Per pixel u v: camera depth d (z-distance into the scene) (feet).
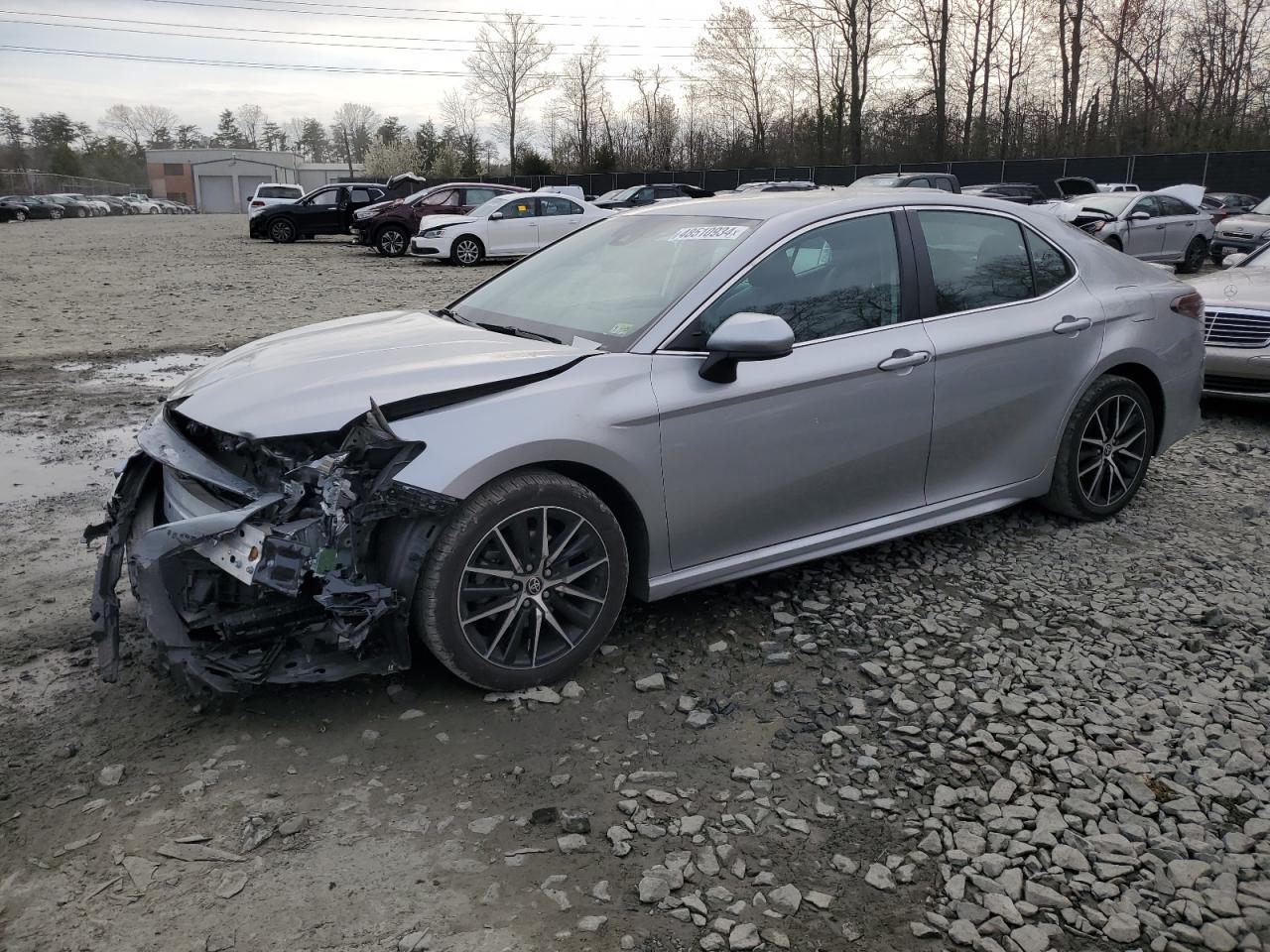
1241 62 139.33
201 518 9.08
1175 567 14.15
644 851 8.24
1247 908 7.69
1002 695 10.68
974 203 14.12
